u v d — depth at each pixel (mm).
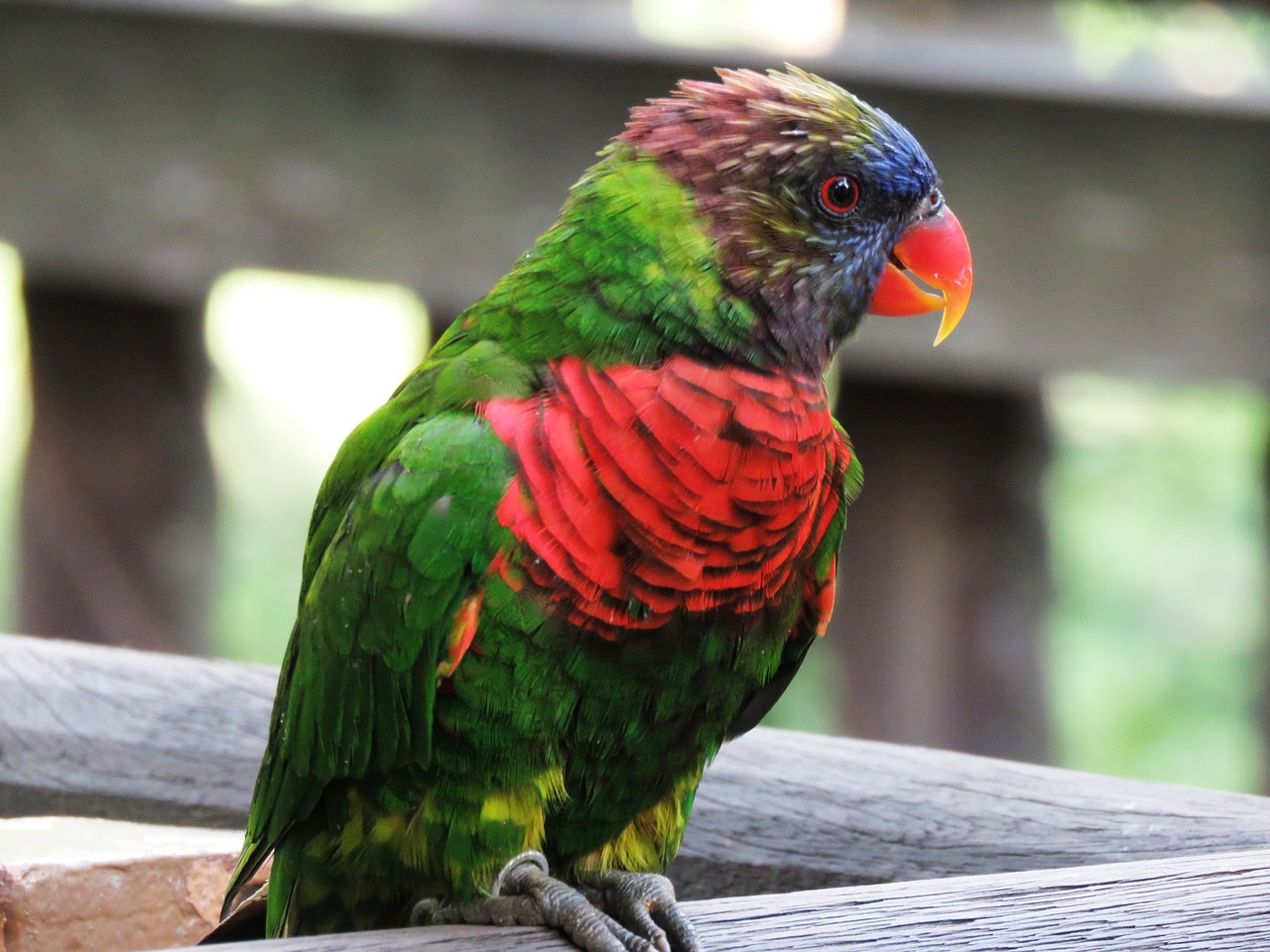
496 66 9297
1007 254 9305
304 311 22109
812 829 5887
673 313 4520
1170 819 5500
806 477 4730
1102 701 18094
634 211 4621
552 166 9367
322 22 9250
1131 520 18203
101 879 5102
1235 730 17938
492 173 9391
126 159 9500
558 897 4422
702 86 4898
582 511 4395
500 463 4430
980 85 9031
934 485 10250
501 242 9445
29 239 9625
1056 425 13586
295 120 9422
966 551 10273
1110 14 9672
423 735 4555
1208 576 18141
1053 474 13953
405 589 4512
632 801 5027
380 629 4590
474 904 4602
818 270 4828
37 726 6379
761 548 4672
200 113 9438
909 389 10164
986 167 9219
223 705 6402
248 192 9508
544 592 4434
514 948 4309
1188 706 18109
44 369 10383
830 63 9000
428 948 4168
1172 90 9055
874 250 5016
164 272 9625
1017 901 4180
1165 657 18125
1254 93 9070
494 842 4637
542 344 4602
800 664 5465
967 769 5965
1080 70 9289
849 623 10422
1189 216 9227
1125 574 18234
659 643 4590
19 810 6449
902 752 6121
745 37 9359
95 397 10477
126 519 10609
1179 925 4125
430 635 4488
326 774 4836
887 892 4223
